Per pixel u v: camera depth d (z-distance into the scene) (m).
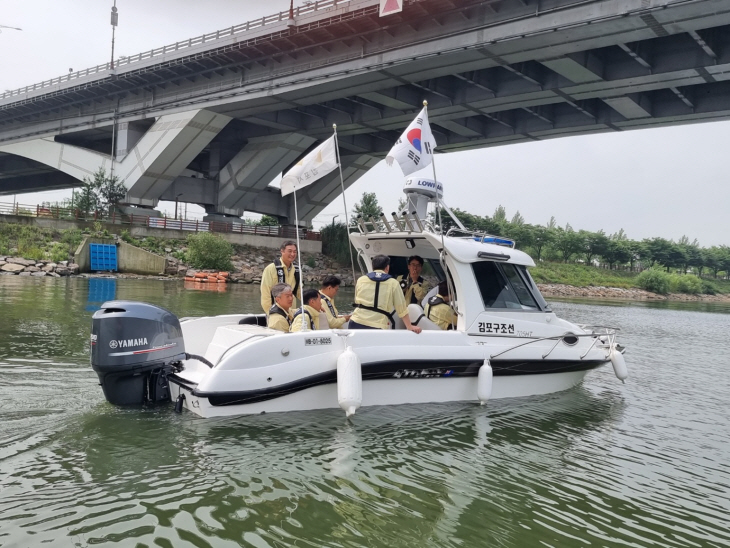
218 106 39.91
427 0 26.41
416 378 6.18
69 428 4.91
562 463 5.07
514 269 7.20
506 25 25.50
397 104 36.81
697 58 25.70
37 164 64.44
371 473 4.47
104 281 27.52
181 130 41.53
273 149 45.72
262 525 3.52
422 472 4.59
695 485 4.77
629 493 4.51
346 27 30.53
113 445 4.59
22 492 3.74
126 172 45.84
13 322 11.61
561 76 30.00
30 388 6.16
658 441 5.98
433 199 7.80
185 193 50.09
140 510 3.59
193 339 6.49
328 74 33.59
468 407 6.51
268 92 36.91
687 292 77.19
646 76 27.36
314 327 6.14
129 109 45.28
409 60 29.58
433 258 7.70
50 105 49.62
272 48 34.47
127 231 39.62
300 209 55.75
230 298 21.00
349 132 44.19
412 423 5.77
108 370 5.15
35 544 3.13
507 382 6.96
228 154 51.19
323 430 5.31
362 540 3.46
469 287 6.61
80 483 3.91
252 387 5.27
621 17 22.34
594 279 70.44
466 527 3.74
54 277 28.11
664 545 3.71
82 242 33.09
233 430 5.07
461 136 42.25
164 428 4.99
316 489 4.09
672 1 21.03
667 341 16.77
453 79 34.25
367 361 5.75
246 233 44.94
